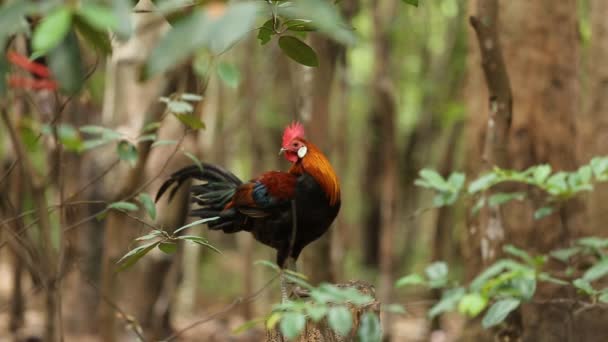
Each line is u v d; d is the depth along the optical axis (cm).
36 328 1595
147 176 1206
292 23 501
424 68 2616
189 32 233
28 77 748
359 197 3180
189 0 348
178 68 1017
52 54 271
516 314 857
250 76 2091
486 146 945
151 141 1022
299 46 490
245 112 2259
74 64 272
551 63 1116
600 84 1168
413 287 2247
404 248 2828
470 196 892
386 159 1762
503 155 937
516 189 1063
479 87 1160
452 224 2272
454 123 2323
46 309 752
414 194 2872
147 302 1284
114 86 1231
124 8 250
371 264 3109
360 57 2792
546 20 1110
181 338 1752
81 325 1694
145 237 610
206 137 2081
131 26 263
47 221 716
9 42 536
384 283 1756
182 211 1243
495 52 901
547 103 1114
